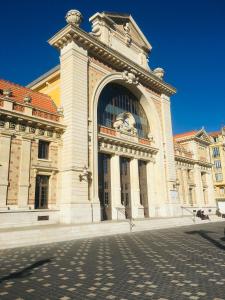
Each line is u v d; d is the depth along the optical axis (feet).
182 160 139.95
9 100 68.59
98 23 102.99
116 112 107.24
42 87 100.63
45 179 75.66
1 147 65.92
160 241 53.36
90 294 21.42
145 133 119.75
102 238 59.52
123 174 102.63
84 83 86.94
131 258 35.91
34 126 73.87
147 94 119.24
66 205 74.08
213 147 220.64
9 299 20.52
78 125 80.94
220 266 30.81
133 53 117.39
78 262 33.58
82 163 79.05
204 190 156.97
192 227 88.28
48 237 54.34
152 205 110.22
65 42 88.12
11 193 66.03
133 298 20.36
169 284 23.86
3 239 47.19
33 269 30.04
